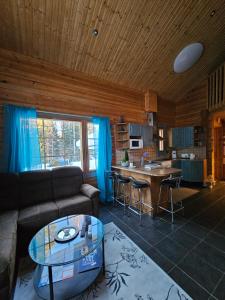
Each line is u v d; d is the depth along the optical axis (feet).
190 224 8.85
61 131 11.43
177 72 14.25
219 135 18.84
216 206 11.11
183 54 12.30
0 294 4.26
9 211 7.67
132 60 11.57
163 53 11.66
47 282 5.12
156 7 8.55
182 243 7.21
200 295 4.74
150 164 12.85
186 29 10.41
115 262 6.09
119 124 13.76
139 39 10.06
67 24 8.24
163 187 10.50
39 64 9.98
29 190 8.66
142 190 10.53
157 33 10.01
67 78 11.16
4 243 5.09
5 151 8.63
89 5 7.65
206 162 16.49
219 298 4.64
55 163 11.21
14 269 5.77
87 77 12.10
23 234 6.92
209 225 8.70
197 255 6.42
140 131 14.38
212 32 11.36
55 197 9.38
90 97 12.33
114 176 12.21
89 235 5.47
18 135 8.94
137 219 9.63
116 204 12.24
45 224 7.46
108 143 12.83
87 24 8.46
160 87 15.90
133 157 15.08
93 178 12.73
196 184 16.74
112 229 8.48
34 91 9.84
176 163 16.88
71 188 9.96
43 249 4.92
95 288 5.07
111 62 11.27
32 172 8.97
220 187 15.66
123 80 13.37
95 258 6.07
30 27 8.02
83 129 12.14
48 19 7.84
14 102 9.18
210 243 7.17
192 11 9.39
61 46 9.30
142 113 16.06
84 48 9.75
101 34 9.15
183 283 5.15
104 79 12.73
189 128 17.13
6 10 7.16
